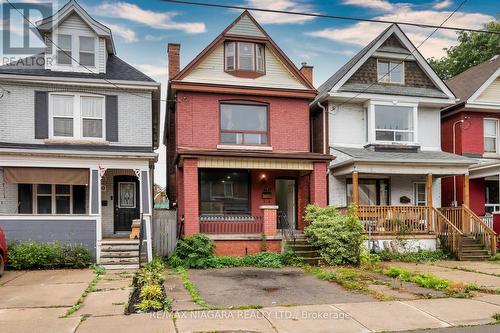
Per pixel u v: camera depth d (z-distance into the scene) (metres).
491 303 8.27
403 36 18.81
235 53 16.81
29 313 7.34
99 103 15.30
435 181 19.12
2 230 11.41
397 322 6.98
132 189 16.39
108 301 8.20
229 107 16.73
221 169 16.75
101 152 14.13
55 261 12.03
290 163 15.71
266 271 12.30
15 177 13.85
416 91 18.84
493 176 18.94
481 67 21.55
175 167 17.64
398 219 15.88
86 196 15.64
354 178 16.03
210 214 16.47
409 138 18.48
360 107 18.64
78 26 15.45
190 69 16.34
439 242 15.87
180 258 13.30
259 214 16.88
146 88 15.47
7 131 14.39
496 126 19.84
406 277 10.95
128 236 15.72
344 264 13.56
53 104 14.89
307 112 17.33
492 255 15.27
